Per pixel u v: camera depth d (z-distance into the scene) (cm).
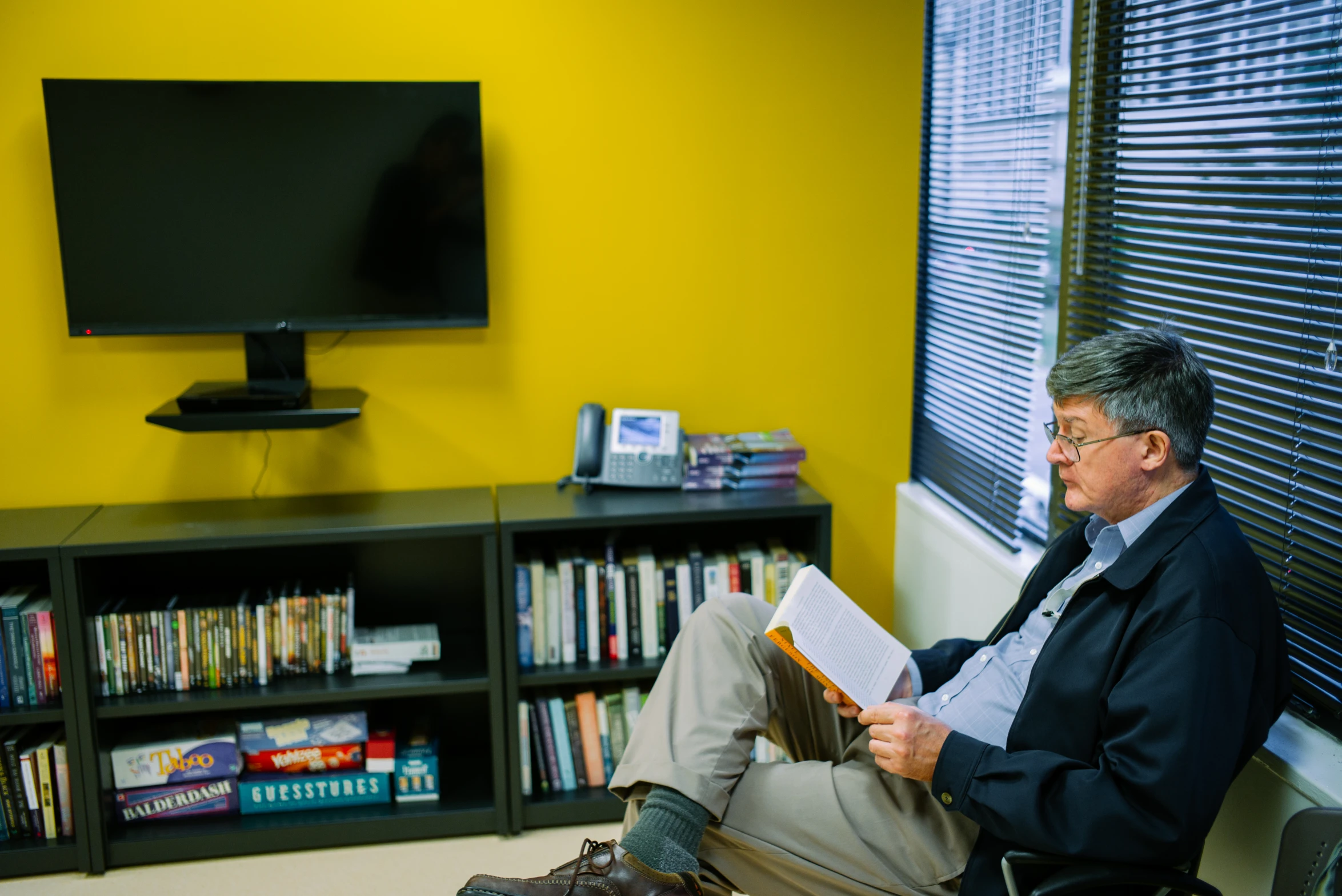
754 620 195
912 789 174
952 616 275
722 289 295
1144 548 155
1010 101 252
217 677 260
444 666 271
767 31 284
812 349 302
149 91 255
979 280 269
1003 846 158
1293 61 164
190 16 264
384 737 271
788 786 176
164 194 260
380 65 273
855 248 298
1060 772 150
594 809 271
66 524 258
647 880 165
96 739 250
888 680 181
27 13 258
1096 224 218
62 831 257
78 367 274
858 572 318
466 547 293
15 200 265
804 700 199
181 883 249
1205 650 144
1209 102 182
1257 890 167
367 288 271
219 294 266
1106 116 215
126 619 253
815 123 290
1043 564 185
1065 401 159
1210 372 188
